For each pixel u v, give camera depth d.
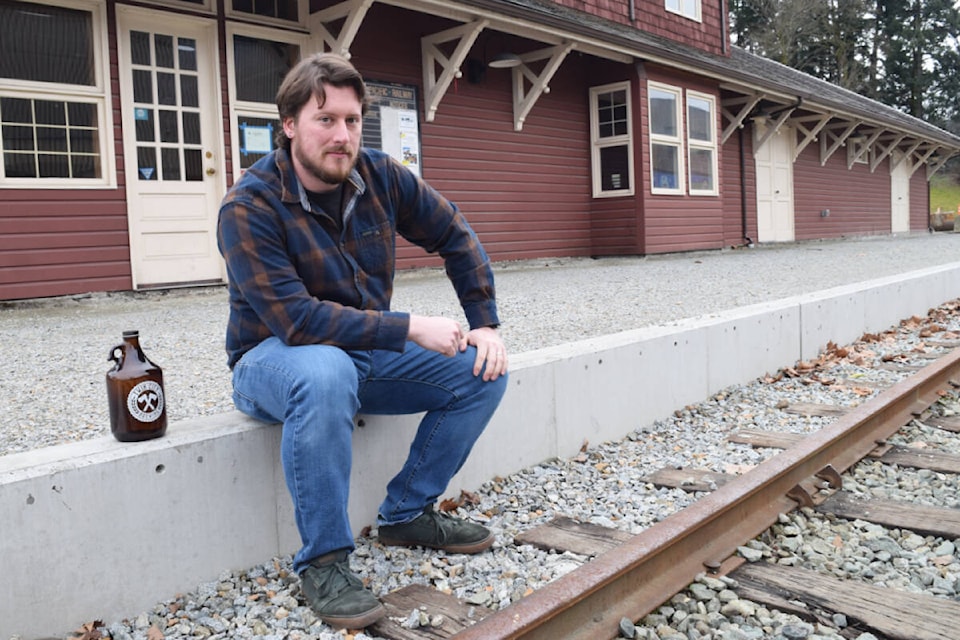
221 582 2.40
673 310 6.39
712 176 14.76
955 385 4.76
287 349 2.19
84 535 2.11
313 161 2.14
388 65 10.02
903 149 24.75
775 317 5.38
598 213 13.37
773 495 2.87
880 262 11.45
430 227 2.56
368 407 2.59
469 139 11.18
